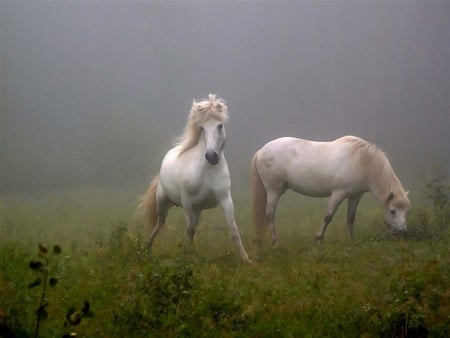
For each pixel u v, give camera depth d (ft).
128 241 31.19
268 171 39.24
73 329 19.15
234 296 21.01
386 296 20.62
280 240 38.93
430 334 18.74
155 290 20.27
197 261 29.55
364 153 37.47
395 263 28.09
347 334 19.13
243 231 41.70
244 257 30.37
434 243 33.76
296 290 23.06
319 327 19.42
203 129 30.78
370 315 19.52
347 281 24.76
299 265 28.45
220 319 19.62
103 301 21.57
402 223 36.99
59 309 20.83
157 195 36.04
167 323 19.21
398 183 37.50
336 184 37.70
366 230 41.60
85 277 24.80
